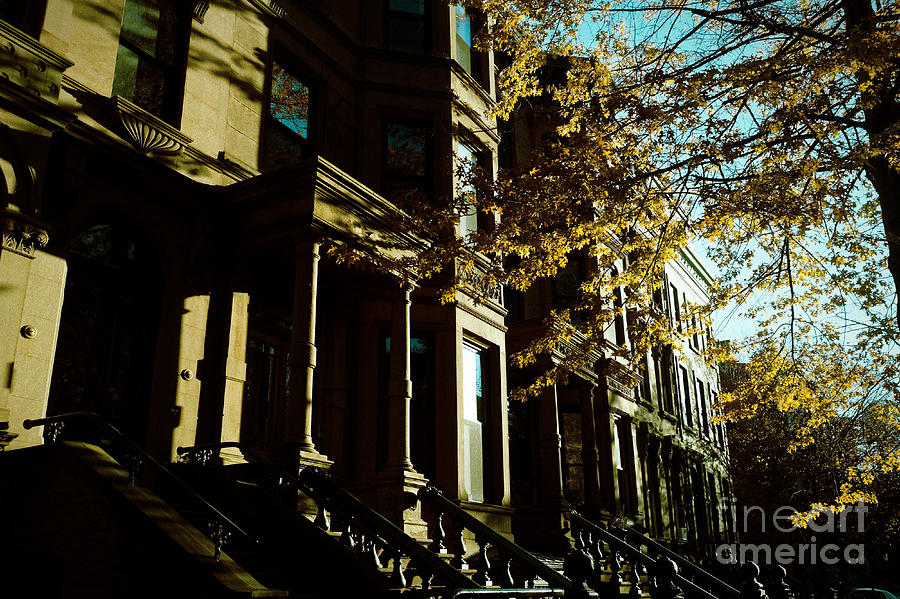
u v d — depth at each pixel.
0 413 7.41
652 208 10.19
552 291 19.48
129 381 9.39
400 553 8.22
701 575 13.70
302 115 13.06
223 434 9.98
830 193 8.33
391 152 14.40
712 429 34.12
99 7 9.59
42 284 8.19
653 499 24.05
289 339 12.11
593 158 9.83
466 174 10.72
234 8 11.80
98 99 9.25
